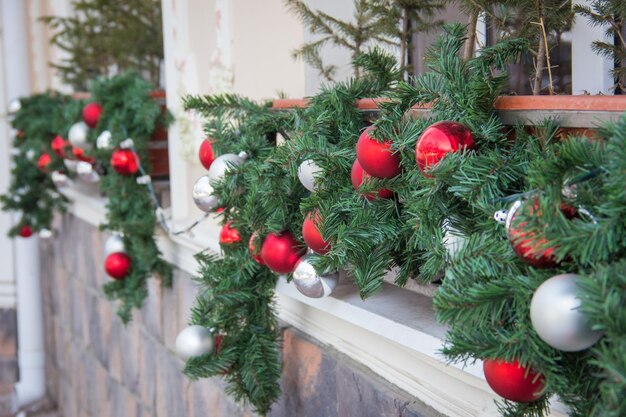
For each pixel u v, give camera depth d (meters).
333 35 1.24
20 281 3.54
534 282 0.62
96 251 2.61
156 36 2.30
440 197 0.76
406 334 0.97
